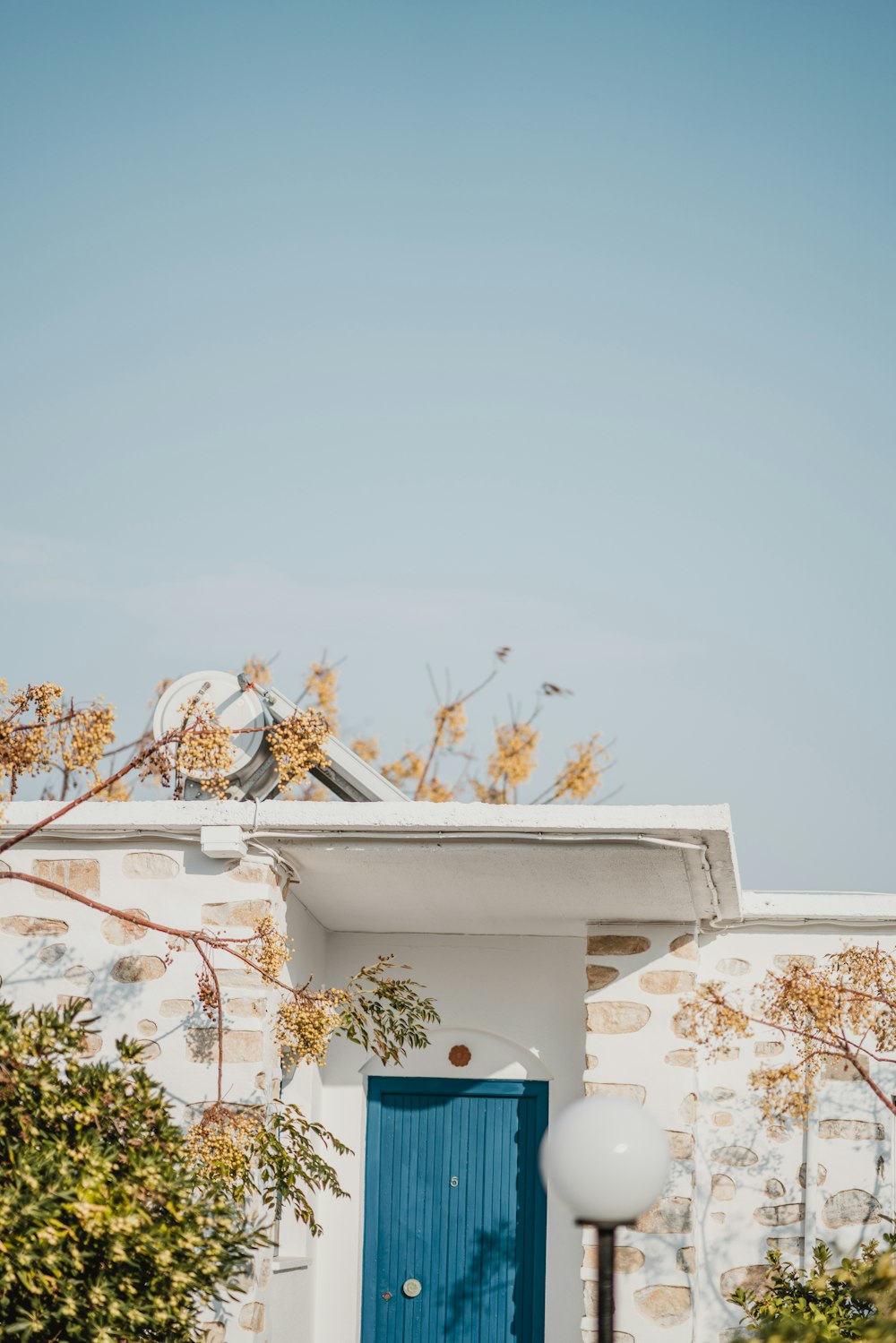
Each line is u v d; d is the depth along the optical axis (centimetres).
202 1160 673
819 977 807
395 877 802
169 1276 592
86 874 773
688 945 871
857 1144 862
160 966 758
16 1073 604
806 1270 845
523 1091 938
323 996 753
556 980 945
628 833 704
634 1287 820
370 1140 946
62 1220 577
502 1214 926
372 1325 920
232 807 748
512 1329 908
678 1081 847
